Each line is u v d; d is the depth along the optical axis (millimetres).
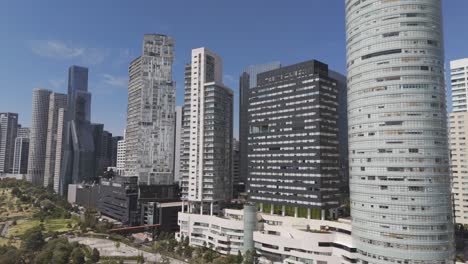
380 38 141875
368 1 145875
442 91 139000
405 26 138125
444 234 131250
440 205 132250
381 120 139500
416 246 129625
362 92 146125
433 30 138875
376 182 138750
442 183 133875
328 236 160500
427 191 131625
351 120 152375
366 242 140000
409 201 131875
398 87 137375
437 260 129125
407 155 134000
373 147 140875
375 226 137375
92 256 175500
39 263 164750
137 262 177875
